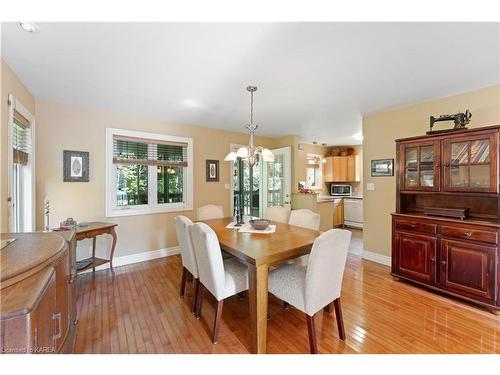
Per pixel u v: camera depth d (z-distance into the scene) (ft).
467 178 7.80
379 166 11.46
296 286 5.53
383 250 11.38
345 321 6.65
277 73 7.16
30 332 2.56
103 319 6.76
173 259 12.17
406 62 6.51
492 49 5.85
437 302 7.69
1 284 2.76
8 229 6.64
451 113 9.12
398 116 10.69
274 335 6.07
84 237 8.76
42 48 5.78
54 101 9.55
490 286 6.93
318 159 21.93
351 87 8.29
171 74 7.22
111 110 10.81
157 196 12.66
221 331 6.24
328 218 16.52
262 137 17.16
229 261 7.46
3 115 6.38
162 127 12.51
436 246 8.09
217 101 9.64
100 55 6.12
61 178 9.77
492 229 6.89
